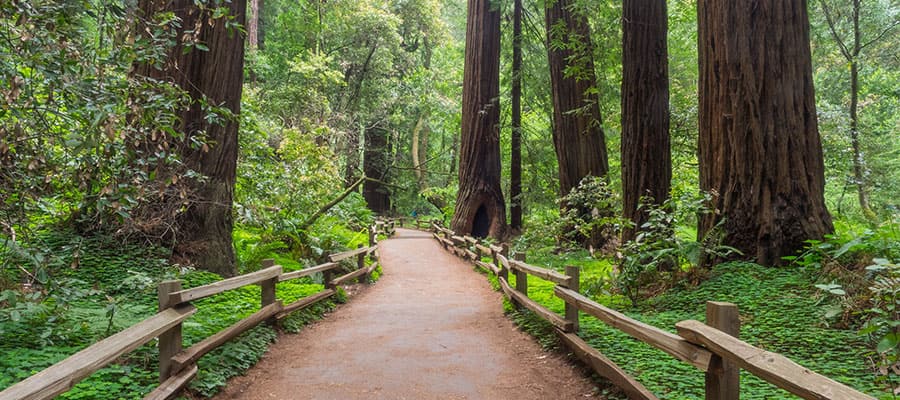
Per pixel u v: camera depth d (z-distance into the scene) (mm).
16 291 5676
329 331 7867
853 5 20484
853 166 19547
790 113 8250
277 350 6645
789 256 7895
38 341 5043
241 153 12648
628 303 8422
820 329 5883
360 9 32938
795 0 8398
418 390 5125
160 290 4367
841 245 7152
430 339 7316
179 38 9031
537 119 29422
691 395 4320
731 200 8547
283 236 13602
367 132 37344
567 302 6352
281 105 26016
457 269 16453
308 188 15492
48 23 4949
